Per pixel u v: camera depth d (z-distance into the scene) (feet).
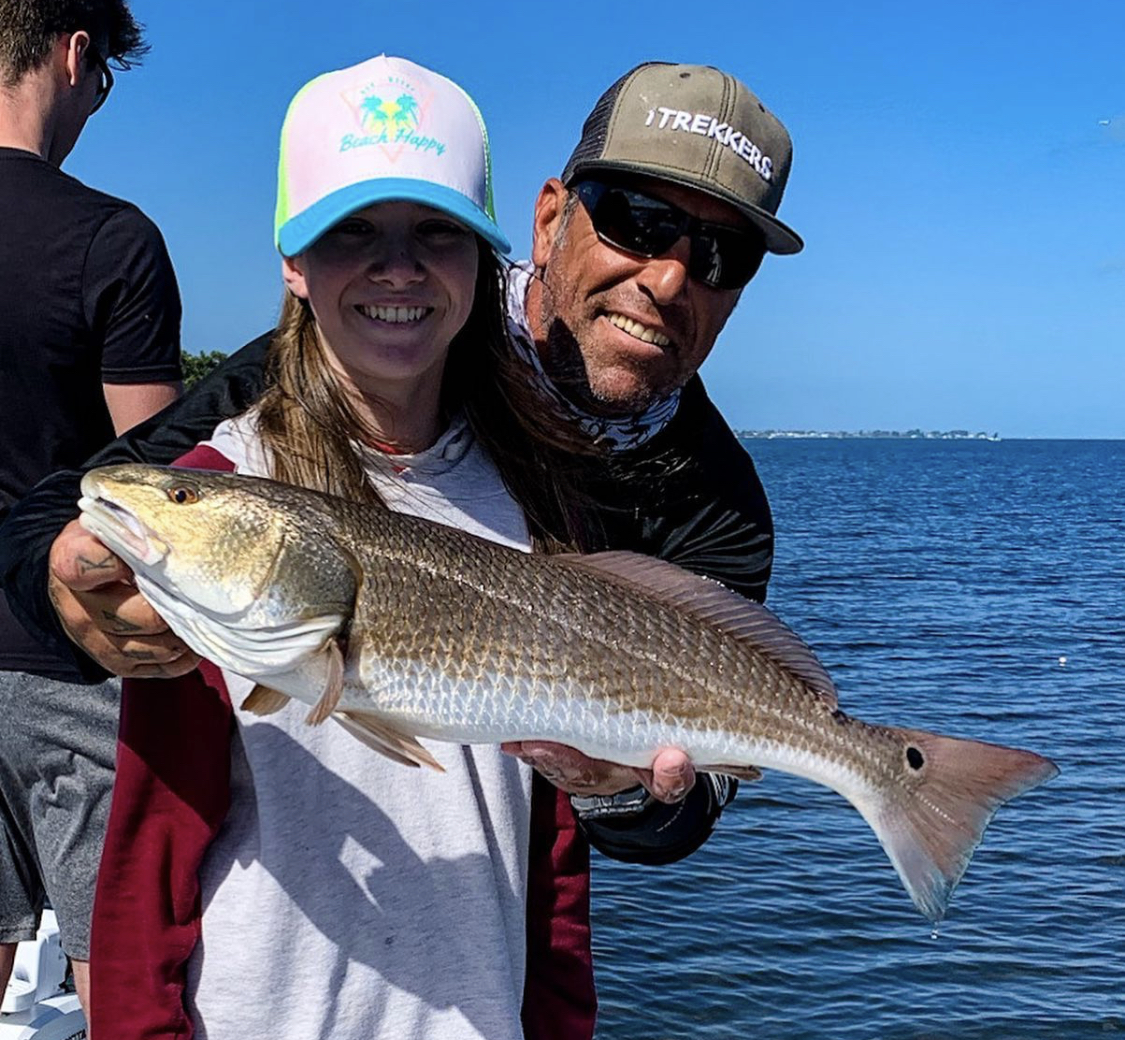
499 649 8.31
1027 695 66.64
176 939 8.02
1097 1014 30.27
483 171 8.56
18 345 11.77
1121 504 278.87
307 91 8.52
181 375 12.90
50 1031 13.20
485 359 9.45
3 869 12.54
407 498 9.06
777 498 286.05
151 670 7.79
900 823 9.25
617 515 10.68
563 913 9.38
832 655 78.02
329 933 8.16
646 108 10.45
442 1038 8.41
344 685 8.05
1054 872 39.09
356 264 8.19
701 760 8.91
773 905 36.11
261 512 7.80
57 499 8.34
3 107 12.16
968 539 179.52
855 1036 29.30
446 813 8.60
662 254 10.36
